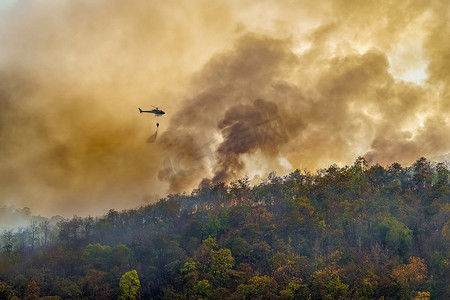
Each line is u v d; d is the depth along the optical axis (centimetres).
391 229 18225
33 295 16275
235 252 18600
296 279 16362
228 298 15900
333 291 15412
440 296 15588
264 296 15812
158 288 17775
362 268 16500
